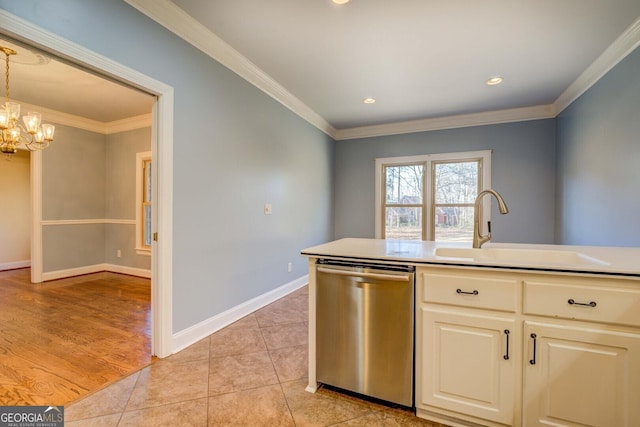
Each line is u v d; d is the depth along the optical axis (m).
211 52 2.50
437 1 1.99
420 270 1.52
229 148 2.75
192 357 2.16
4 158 5.26
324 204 4.82
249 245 3.05
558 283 1.29
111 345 2.32
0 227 5.22
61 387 1.77
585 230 3.07
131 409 1.59
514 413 1.37
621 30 2.28
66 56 1.57
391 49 2.59
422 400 1.53
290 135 3.79
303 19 2.18
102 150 4.95
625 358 1.21
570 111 3.46
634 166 2.28
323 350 1.74
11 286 4.06
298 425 1.49
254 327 2.71
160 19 2.06
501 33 2.34
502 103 3.86
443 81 3.22
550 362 1.31
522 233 4.09
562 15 2.12
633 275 1.17
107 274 4.79
